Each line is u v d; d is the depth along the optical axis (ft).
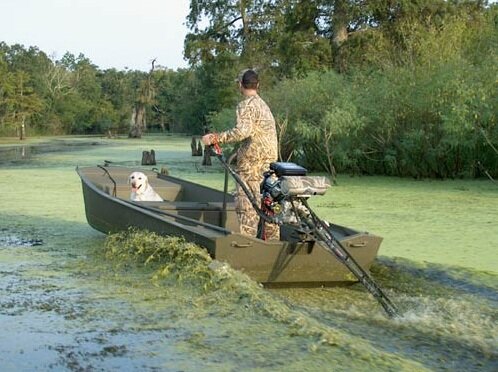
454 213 38.09
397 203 42.65
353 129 59.16
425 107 57.82
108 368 14.58
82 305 19.29
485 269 24.08
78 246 28.22
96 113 268.82
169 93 273.95
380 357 14.87
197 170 71.72
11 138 209.15
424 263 24.88
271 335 16.44
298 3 93.25
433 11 84.99
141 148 130.52
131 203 26.25
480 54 58.39
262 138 22.95
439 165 60.03
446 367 14.65
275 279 20.90
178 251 22.02
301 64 87.97
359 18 91.40
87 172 36.37
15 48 272.31
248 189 22.66
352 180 59.41
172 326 17.28
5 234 31.12
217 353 15.33
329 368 14.30
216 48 128.57
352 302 19.85
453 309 19.02
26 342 16.20
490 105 51.19
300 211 20.34
